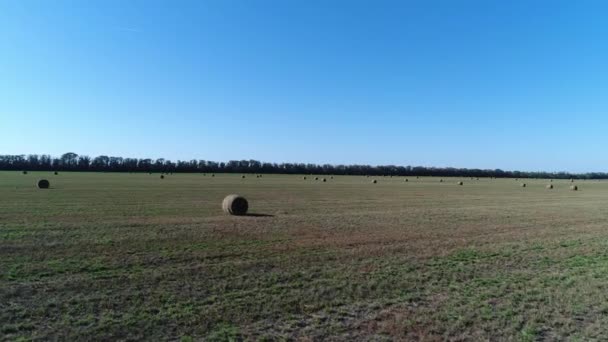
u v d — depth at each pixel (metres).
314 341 6.84
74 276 10.26
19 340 6.64
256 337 6.94
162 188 47.84
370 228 19.22
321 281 10.21
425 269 11.57
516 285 10.13
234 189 49.16
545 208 31.09
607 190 63.94
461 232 18.47
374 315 8.02
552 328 7.54
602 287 10.04
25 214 21.94
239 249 13.90
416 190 54.22
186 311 7.99
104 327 7.19
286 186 58.97
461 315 8.05
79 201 29.75
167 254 12.91
